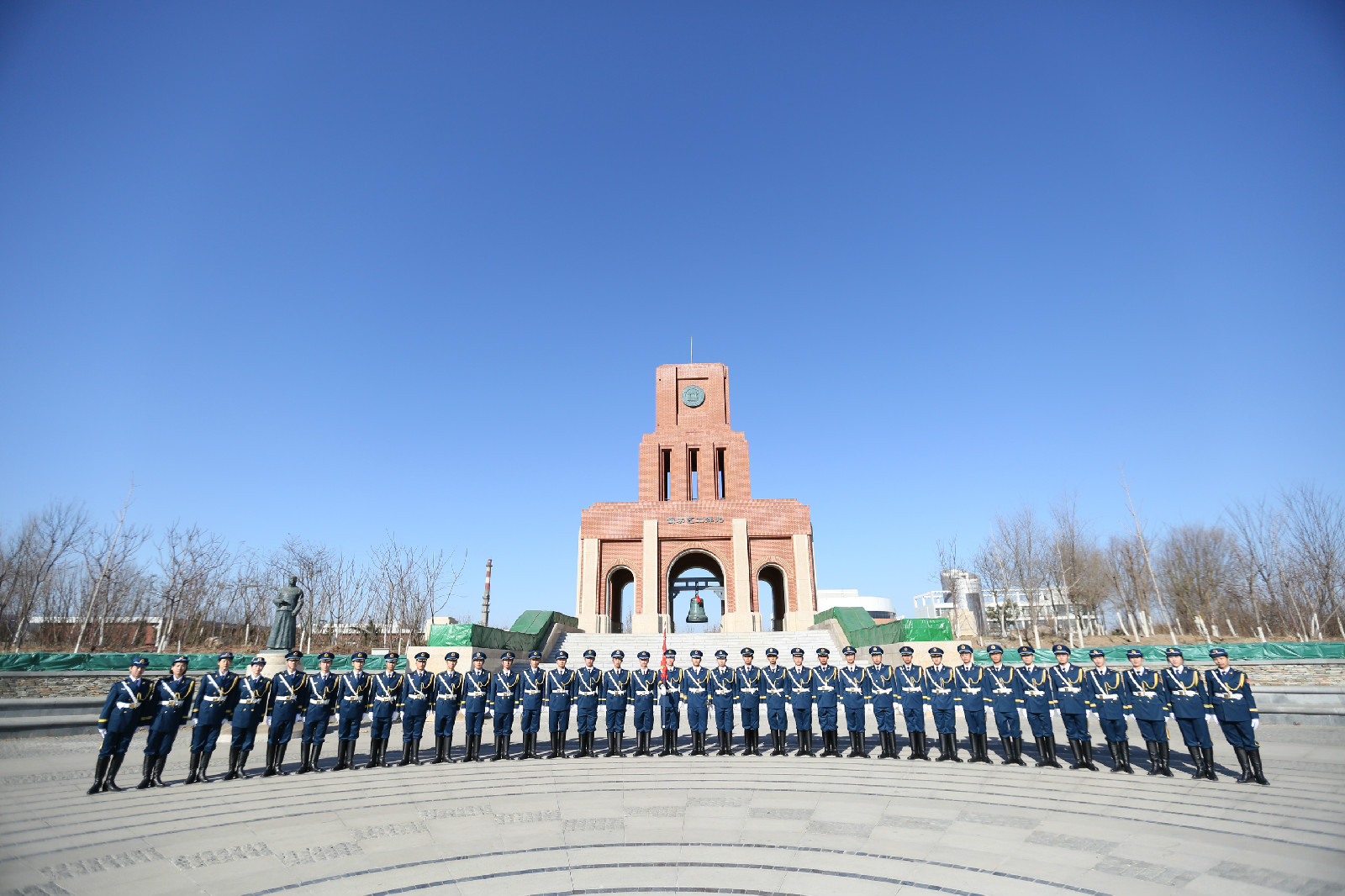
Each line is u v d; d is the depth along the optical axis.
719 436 43.50
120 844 7.94
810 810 9.27
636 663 30.06
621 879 6.69
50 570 38.50
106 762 10.80
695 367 45.75
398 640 44.19
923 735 13.22
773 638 32.19
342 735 13.12
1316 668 19.94
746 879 6.66
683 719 20.34
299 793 10.66
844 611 31.36
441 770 12.77
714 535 40.12
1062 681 12.25
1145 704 11.43
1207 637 44.62
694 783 11.17
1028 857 7.21
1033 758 13.27
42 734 17.03
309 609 43.78
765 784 11.02
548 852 7.55
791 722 19.91
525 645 26.59
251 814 9.30
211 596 45.31
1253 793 9.74
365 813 9.37
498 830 8.49
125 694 10.95
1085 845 7.58
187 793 10.70
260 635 47.03
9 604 38.75
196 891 6.48
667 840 7.99
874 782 11.10
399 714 19.83
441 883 6.65
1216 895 6.11
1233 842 7.52
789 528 40.06
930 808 9.32
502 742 14.13
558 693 14.32
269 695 12.61
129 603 44.41
